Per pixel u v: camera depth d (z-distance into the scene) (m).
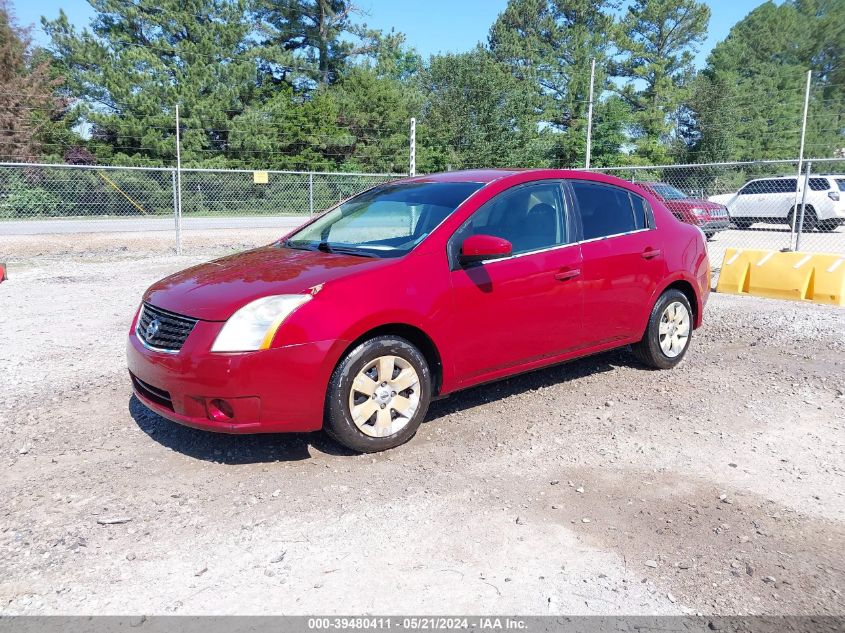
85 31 33.38
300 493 3.61
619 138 42.03
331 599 2.75
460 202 4.57
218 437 4.31
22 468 3.86
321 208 26.80
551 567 2.98
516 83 45.00
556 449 4.22
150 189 26.83
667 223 5.76
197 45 34.34
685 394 5.29
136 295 9.37
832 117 58.56
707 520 3.40
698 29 55.75
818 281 9.20
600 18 56.22
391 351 4.02
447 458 4.06
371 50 45.44
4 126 29.56
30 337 6.88
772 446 4.33
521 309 4.59
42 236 19.44
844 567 3.02
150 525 3.28
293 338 3.68
